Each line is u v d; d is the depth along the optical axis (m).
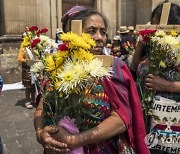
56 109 1.18
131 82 1.28
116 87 1.24
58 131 1.16
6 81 8.40
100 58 1.22
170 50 1.66
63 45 1.13
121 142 1.28
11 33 8.47
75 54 1.12
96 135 1.16
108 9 10.41
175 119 1.76
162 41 1.66
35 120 1.40
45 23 9.17
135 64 2.03
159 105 1.76
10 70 8.46
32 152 3.59
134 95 1.28
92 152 1.26
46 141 1.17
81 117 1.24
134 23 10.59
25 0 8.64
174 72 1.75
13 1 8.40
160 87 1.73
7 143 3.84
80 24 1.24
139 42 1.96
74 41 1.11
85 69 1.07
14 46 8.48
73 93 1.13
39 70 1.25
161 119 1.77
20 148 3.70
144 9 10.10
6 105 6.00
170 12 1.91
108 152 1.28
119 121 1.20
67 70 1.09
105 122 1.20
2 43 8.33
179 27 1.77
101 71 1.08
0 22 8.50
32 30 1.61
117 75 1.24
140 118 1.29
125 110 1.22
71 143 1.14
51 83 1.18
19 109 5.67
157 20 1.99
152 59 1.74
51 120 1.30
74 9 1.44
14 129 4.42
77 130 1.18
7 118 5.04
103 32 1.37
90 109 1.21
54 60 1.16
